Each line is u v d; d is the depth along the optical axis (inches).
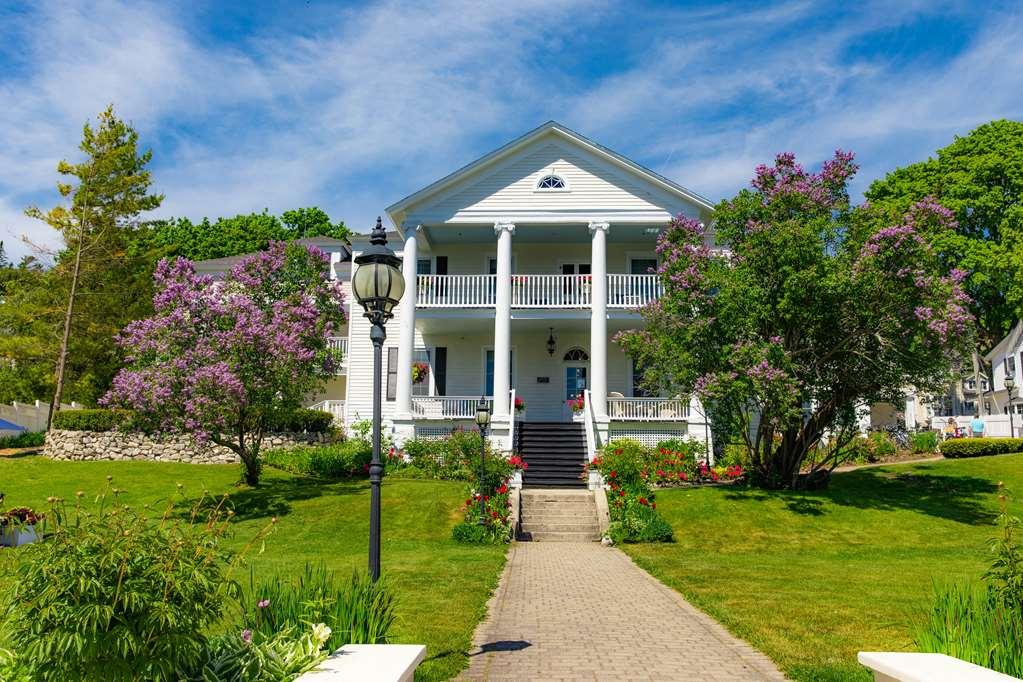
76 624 162.2
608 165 1034.7
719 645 312.3
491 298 1055.0
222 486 905.5
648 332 829.2
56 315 1326.3
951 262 1502.2
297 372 872.3
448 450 957.2
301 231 2470.5
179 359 816.3
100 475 965.8
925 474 916.0
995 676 167.5
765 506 761.0
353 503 799.7
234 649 193.2
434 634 323.0
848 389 798.5
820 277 722.2
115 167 1355.8
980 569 523.2
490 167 1042.1
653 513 691.4
